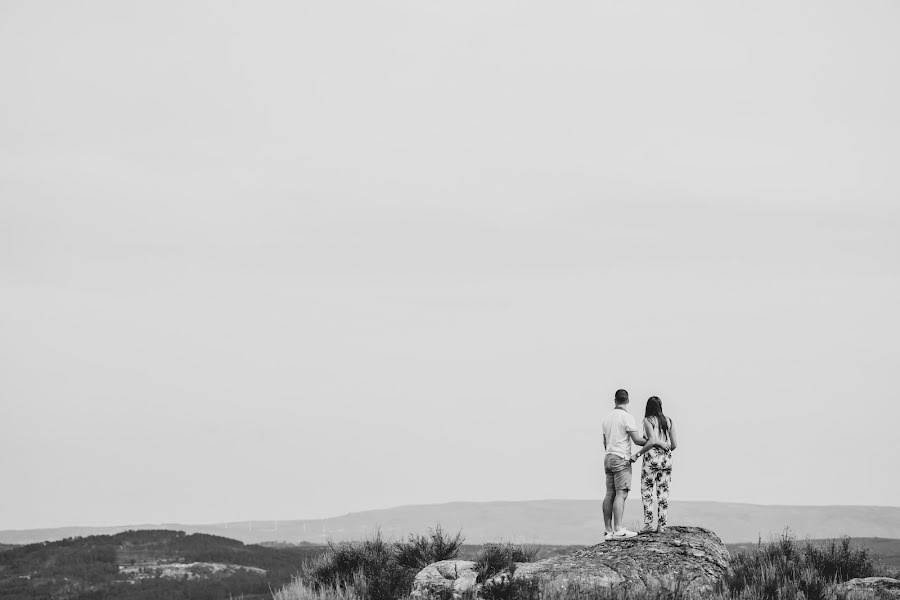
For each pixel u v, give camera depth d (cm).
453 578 1728
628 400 1741
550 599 1429
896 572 1697
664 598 1412
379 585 1852
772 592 1477
